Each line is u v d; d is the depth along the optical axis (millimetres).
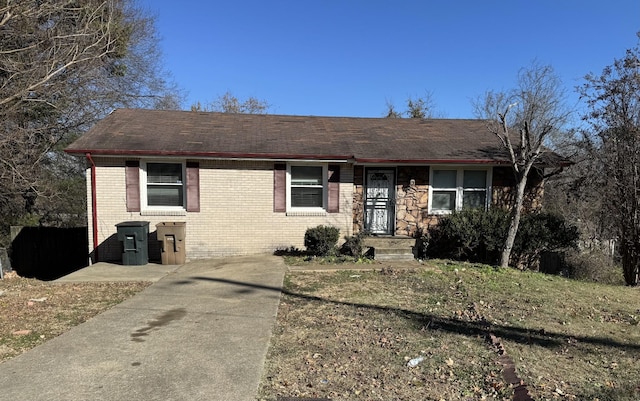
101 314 5754
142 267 9391
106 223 10273
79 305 6230
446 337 4930
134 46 19000
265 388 3592
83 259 15031
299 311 5961
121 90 18453
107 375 3809
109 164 10219
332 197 11133
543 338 5047
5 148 11875
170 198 10625
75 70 14320
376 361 4203
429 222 11641
